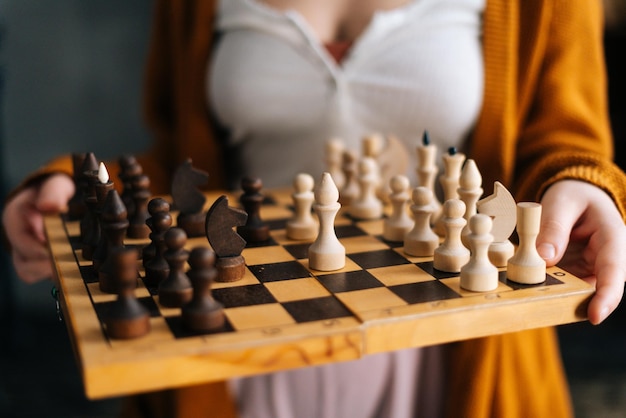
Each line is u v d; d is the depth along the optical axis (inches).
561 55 71.6
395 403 64.1
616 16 128.1
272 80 72.9
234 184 82.5
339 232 59.3
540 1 71.1
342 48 73.3
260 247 55.1
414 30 70.7
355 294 44.3
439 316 41.2
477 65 72.2
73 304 42.7
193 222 56.9
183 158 78.7
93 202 51.1
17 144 141.8
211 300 39.4
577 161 57.9
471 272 44.7
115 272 37.8
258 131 75.7
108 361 35.0
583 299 44.4
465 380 63.9
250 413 64.9
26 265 65.4
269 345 37.5
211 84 76.2
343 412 64.6
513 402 66.7
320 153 75.7
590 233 50.7
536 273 45.6
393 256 52.7
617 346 130.9
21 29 136.5
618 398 116.4
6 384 119.3
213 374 36.8
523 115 74.0
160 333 38.5
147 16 141.6
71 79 141.4
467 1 71.6
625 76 131.6
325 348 38.5
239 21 73.8
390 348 40.7
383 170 69.3
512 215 49.9
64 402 115.4
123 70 143.3
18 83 138.8
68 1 137.6
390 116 73.0
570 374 122.6
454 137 73.7
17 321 138.0
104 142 146.3
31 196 64.0
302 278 47.6
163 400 69.3
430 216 55.3
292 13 71.8
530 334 68.2
